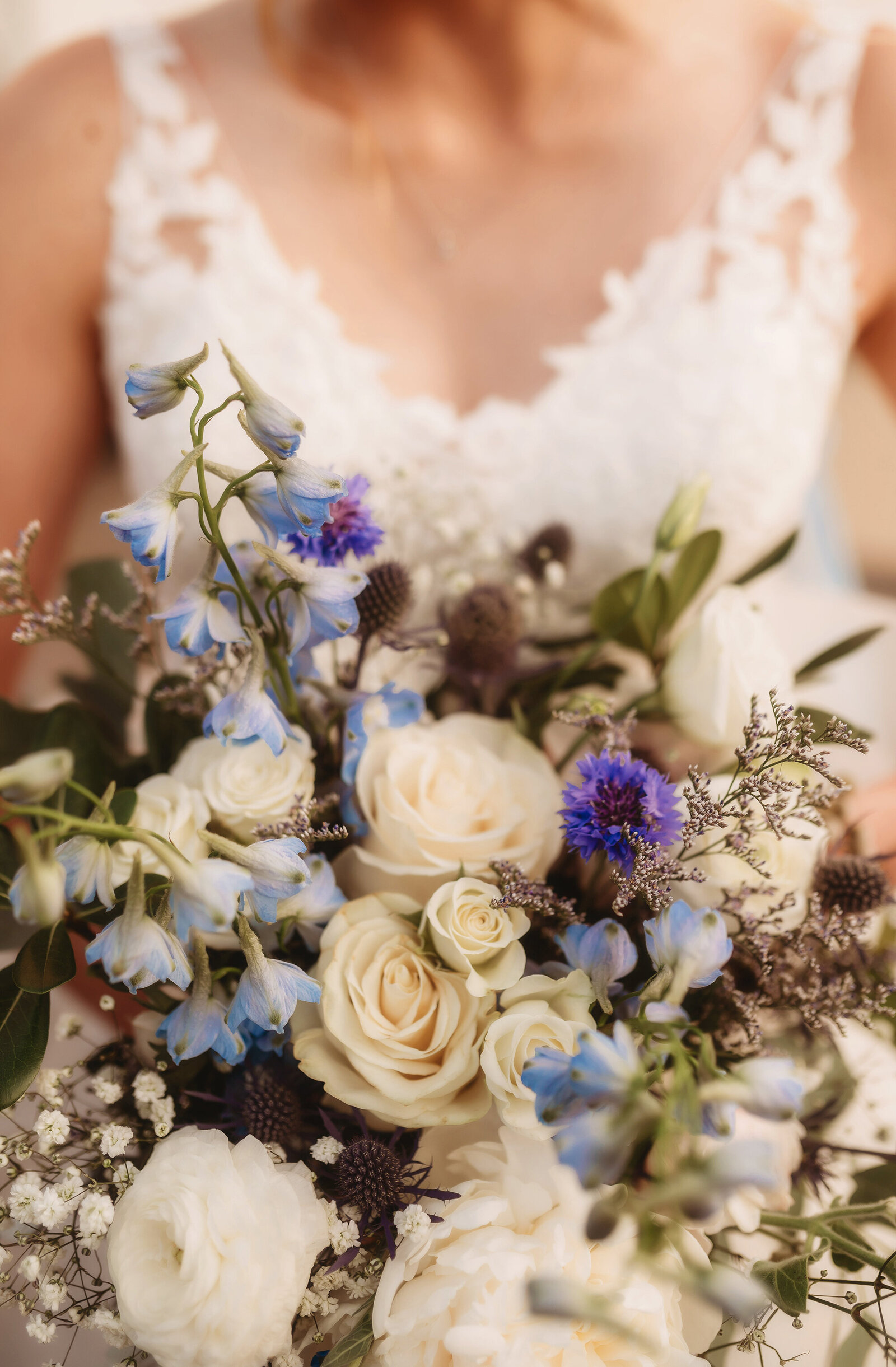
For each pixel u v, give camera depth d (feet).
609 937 1.39
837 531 3.34
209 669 1.59
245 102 2.32
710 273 2.22
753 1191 1.43
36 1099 1.53
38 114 2.28
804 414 2.22
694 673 1.64
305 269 2.22
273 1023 1.36
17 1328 1.96
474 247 2.25
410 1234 1.37
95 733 1.64
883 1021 1.67
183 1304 1.34
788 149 2.27
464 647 1.71
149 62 2.34
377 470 2.11
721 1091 1.25
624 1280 1.35
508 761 1.60
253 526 2.04
